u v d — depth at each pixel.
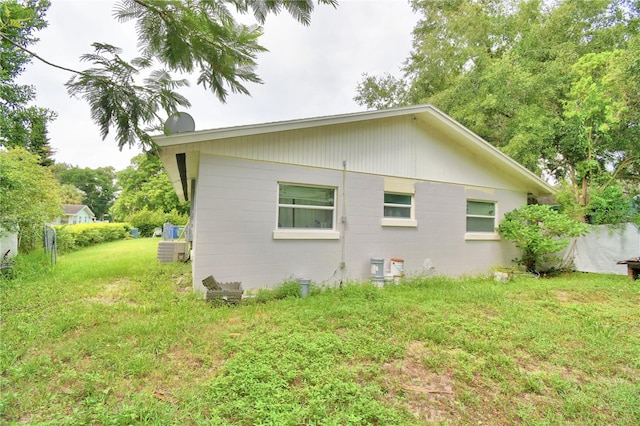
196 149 5.63
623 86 9.85
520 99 12.76
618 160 11.70
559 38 13.40
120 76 2.23
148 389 2.68
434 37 17.08
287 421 2.27
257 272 6.14
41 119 6.63
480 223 9.62
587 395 2.84
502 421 2.48
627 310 5.40
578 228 8.57
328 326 4.20
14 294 5.42
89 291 5.80
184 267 8.88
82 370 2.95
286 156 6.49
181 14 1.97
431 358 3.42
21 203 8.72
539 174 13.79
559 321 4.73
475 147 8.96
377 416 2.39
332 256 6.99
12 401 2.44
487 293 6.18
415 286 7.01
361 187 7.42
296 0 2.00
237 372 2.92
